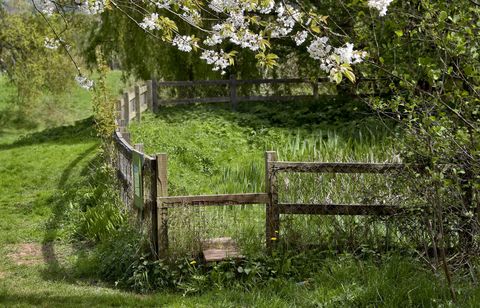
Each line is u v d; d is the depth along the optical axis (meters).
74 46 28.98
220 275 8.71
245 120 21.42
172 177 14.77
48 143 23.48
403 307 7.44
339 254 9.05
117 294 8.66
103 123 15.97
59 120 33.22
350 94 21.78
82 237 11.97
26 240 12.23
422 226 8.86
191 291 8.60
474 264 8.20
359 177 9.35
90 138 23.17
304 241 9.23
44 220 13.70
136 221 10.58
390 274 8.12
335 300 7.66
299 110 22.41
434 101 6.94
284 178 9.41
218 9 7.38
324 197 9.34
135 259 9.30
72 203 14.02
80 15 27.31
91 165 17.70
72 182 16.52
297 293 8.08
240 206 11.22
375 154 12.55
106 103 15.96
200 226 9.37
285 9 6.89
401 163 9.02
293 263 8.98
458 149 7.08
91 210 12.62
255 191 13.38
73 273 10.02
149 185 9.53
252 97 24.69
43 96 34.62
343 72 6.28
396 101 7.34
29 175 17.92
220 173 15.50
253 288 8.43
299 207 9.26
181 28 23.17
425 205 8.32
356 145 15.24
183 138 18.64
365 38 8.23
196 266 9.09
